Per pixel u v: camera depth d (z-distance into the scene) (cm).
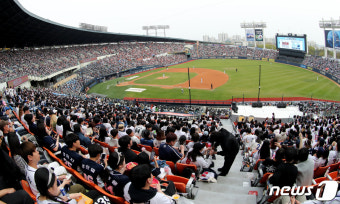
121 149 771
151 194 489
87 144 1045
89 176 650
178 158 854
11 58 5881
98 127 1370
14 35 5834
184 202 639
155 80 7169
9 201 462
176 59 10762
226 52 11300
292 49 8538
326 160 876
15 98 2706
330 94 5000
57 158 834
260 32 10688
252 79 6550
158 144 1036
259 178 846
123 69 8581
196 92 5594
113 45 10769
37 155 604
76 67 7725
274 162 837
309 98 4831
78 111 2214
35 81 6144
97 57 9012
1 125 937
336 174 781
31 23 5528
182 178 736
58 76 7262
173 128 1151
